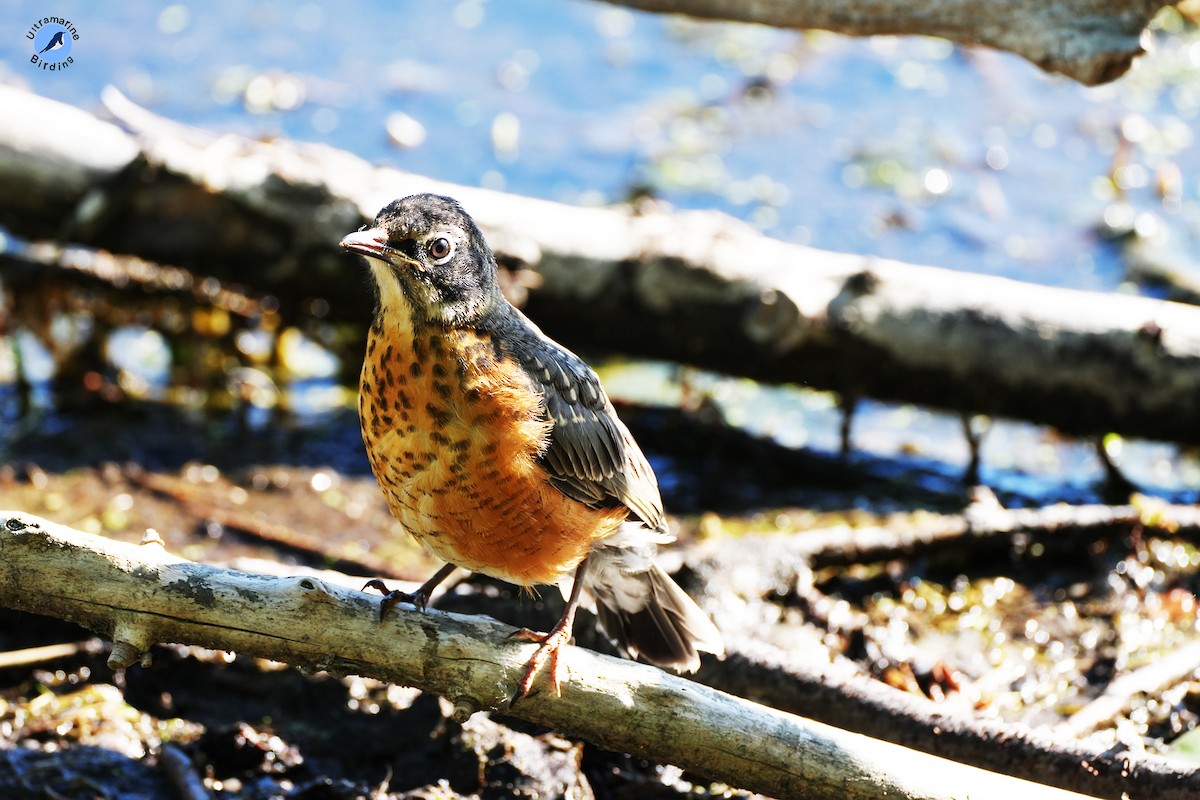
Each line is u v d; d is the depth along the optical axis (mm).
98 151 12547
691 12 10203
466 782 8367
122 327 13414
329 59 18469
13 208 12664
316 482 12148
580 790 8336
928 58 19516
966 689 9531
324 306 13312
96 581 6738
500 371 7379
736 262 12516
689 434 13102
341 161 12969
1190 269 14938
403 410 7336
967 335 12266
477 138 16984
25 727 8703
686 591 9992
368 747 8734
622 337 12883
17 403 13008
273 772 8492
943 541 10969
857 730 8266
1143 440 12438
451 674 6984
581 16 20172
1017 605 10648
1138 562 11062
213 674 9273
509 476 7363
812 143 17422
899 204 16156
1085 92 18484
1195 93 18422
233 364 13578
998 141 17500
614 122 17609
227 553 11016
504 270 12578
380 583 7953
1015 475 12727
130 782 8312
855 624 10102
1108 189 16438
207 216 12523
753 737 6980
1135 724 9008
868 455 13016
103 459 12180
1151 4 8750
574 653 7121
